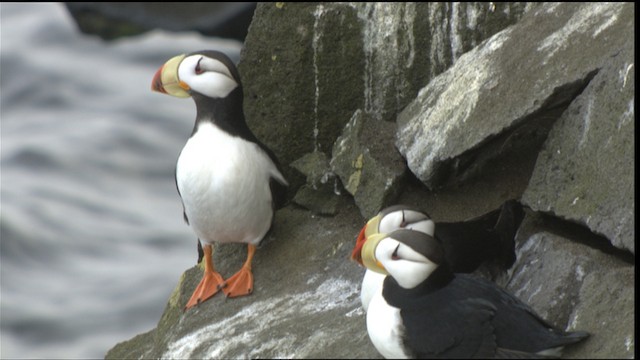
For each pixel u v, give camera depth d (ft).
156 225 89.86
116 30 70.23
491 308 32.07
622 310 34.35
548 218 40.34
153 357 42.01
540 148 43.06
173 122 103.24
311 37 46.11
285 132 46.39
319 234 42.83
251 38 46.26
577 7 43.14
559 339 32.19
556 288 36.73
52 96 108.68
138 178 96.73
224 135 39.81
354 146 43.60
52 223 88.63
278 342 37.99
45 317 78.74
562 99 40.75
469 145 41.24
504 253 38.70
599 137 39.01
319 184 44.32
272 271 41.75
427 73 46.55
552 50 41.83
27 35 117.70
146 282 82.43
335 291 40.09
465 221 38.75
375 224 35.88
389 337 32.42
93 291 81.82
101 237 87.92
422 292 32.40
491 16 46.29
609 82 39.34
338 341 36.68
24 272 84.07
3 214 87.97
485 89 42.24
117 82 110.11
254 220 40.47
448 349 31.94
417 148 42.57
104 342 77.05
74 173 96.53
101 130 101.60
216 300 41.09
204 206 39.86
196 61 39.63
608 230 37.45
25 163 97.25
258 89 46.39
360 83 46.57
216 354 38.88
